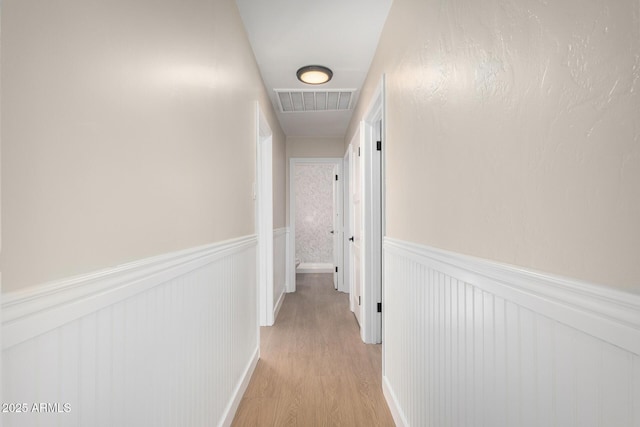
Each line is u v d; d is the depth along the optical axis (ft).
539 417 2.30
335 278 17.67
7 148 1.72
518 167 2.53
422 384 4.62
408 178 5.37
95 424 2.38
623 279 1.69
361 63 8.82
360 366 8.21
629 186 1.65
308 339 10.07
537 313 2.31
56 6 2.02
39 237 1.91
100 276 2.38
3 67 1.70
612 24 1.74
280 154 14.39
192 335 4.13
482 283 3.01
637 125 1.61
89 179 2.31
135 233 2.87
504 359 2.70
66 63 2.10
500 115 2.77
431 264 4.24
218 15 5.19
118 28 2.63
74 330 2.17
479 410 3.09
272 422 5.93
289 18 6.91
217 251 5.04
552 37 2.16
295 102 11.72
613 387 1.74
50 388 1.98
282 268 15.06
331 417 6.08
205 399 4.60
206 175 4.61
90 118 2.32
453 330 3.63
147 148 3.05
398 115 5.96
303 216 23.30
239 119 6.67
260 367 8.14
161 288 3.33
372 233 9.90
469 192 3.31
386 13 6.72
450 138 3.75
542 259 2.28
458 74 3.54
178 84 3.72
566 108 2.05
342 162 16.58
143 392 2.99
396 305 6.04
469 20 3.29
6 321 1.68
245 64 7.23
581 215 1.95
